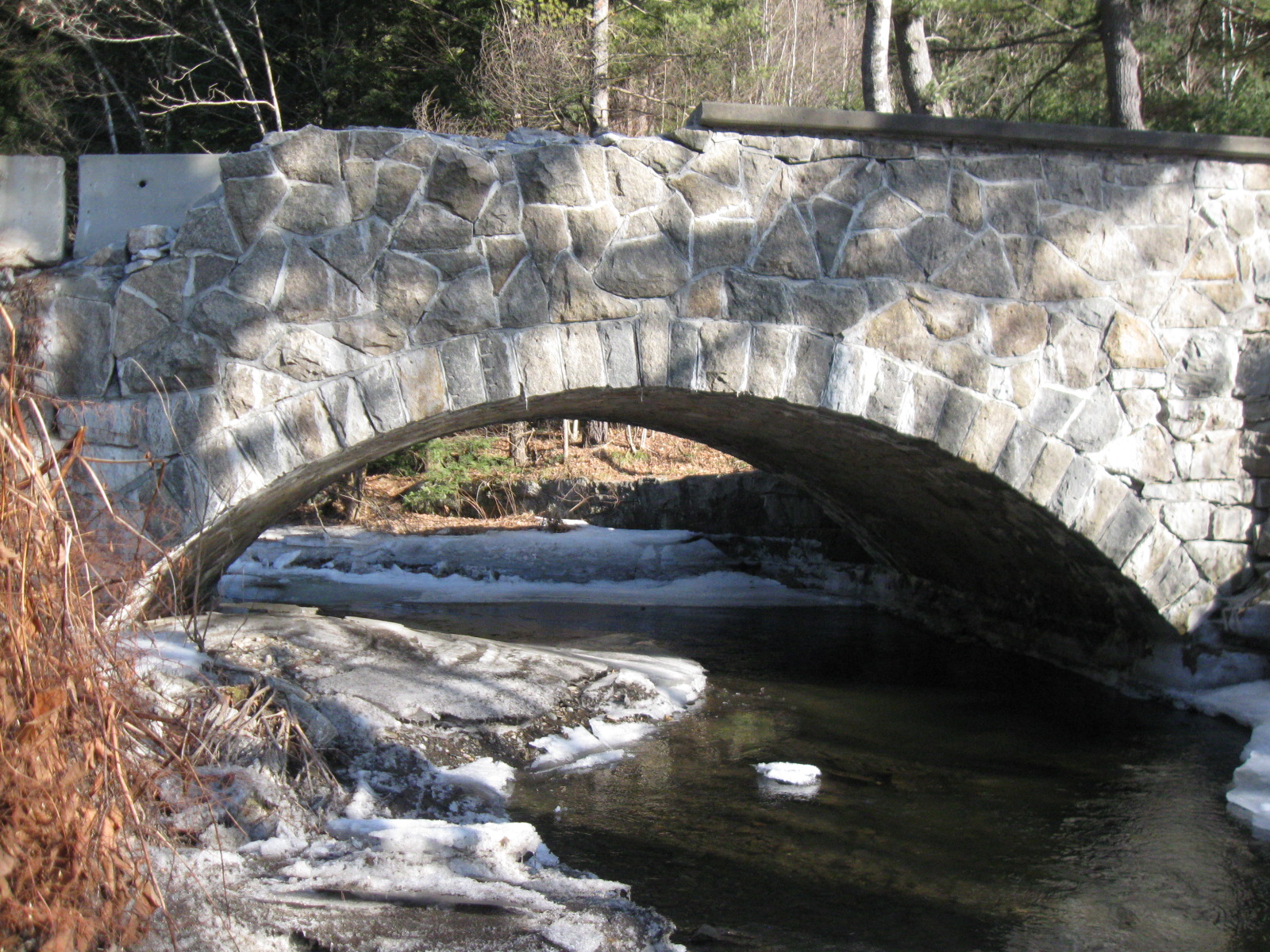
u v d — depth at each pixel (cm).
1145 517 738
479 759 594
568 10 1631
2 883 287
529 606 1193
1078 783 612
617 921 385
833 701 795
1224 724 730
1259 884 474
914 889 462
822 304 673
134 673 379
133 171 615
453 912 373
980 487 762
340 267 610
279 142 605
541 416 901
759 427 862
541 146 632
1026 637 977
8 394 319
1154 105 1555
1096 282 721
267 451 600
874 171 680
